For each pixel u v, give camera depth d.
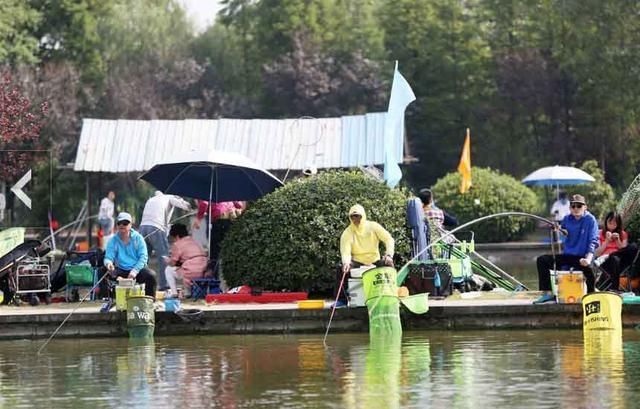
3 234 40.47
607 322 35.22
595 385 26.67
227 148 61.41
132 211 101.31
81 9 130.75
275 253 40.72
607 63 112.94
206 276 42.53
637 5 112.44
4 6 119.12
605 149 120.62
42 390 27.67
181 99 137.25
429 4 136.38
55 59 128.38
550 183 79.00
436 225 43.47
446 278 39.91
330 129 61.84
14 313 37.00
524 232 88.62
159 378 28.84
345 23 145.25
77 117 119.69
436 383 27.36
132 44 136.75
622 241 39.56
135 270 37.53
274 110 136.00
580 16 113.69
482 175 88.75
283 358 31.50
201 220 44.44
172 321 36.72
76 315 36.59
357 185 41.41
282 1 143.00
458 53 134.25
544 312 36.53
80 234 84.94
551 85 124.00
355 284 36.75
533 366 29.44
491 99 130.88
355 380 27.89
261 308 36.97
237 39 147.62
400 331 36.00
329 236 40.59
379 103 134.88
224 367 30.23
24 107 81.81
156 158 61.47
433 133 133.25
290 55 136.88
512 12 132.75
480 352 31.95
